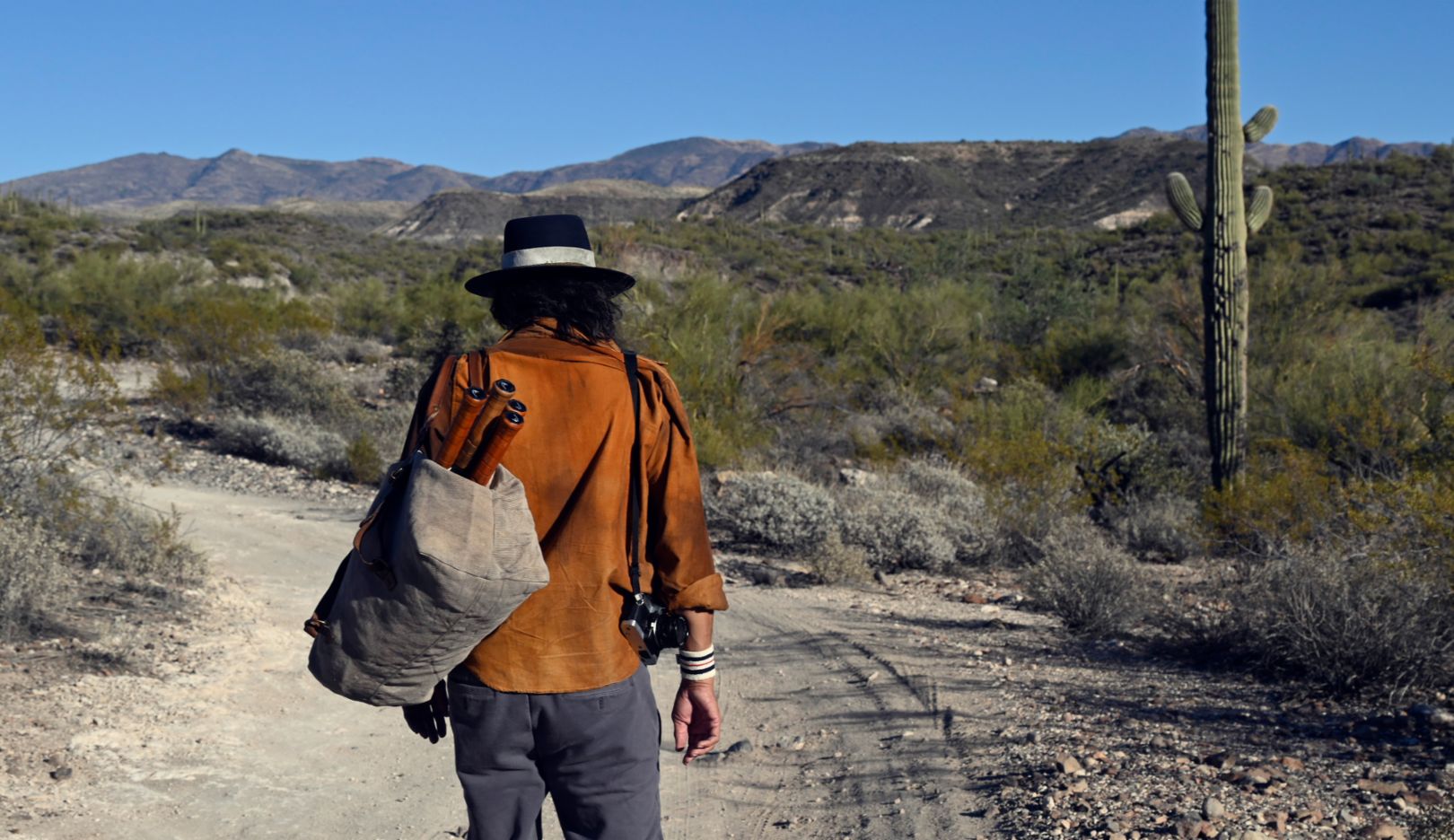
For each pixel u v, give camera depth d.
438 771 5.60
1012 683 6.93
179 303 30.62
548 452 2.31
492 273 2.49
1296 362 18.02
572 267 2.45
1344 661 6.26
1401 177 50.75
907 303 25.42
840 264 59.91
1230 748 5.26
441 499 2.06
